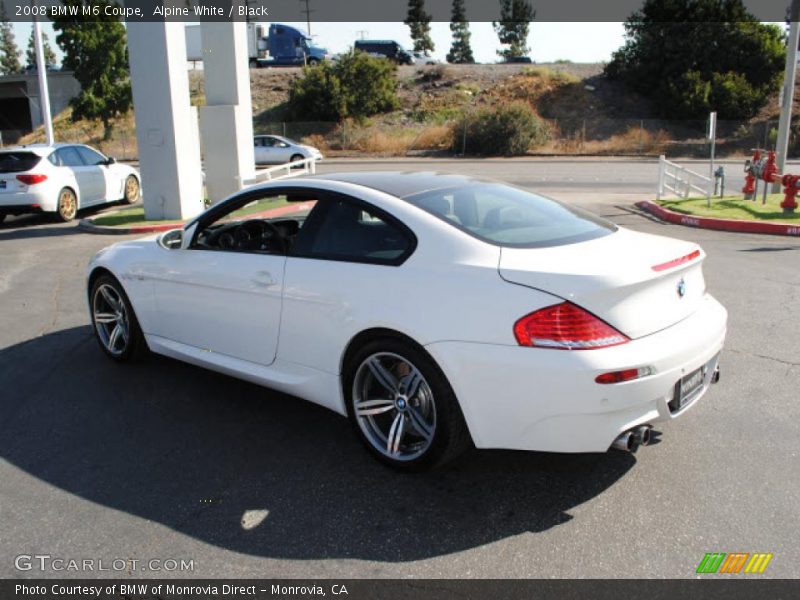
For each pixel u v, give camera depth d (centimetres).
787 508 321
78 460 379
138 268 488
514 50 6981
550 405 300
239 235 439
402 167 2741
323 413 438
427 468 346
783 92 1493
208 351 452
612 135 3722
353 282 358
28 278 848
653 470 357
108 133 3975
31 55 8719
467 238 339
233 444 396
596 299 300
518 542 298
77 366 528
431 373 329
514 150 3422
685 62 3891
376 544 298
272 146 2970
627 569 279
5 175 1294
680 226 1212
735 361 514
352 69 4094
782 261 875
